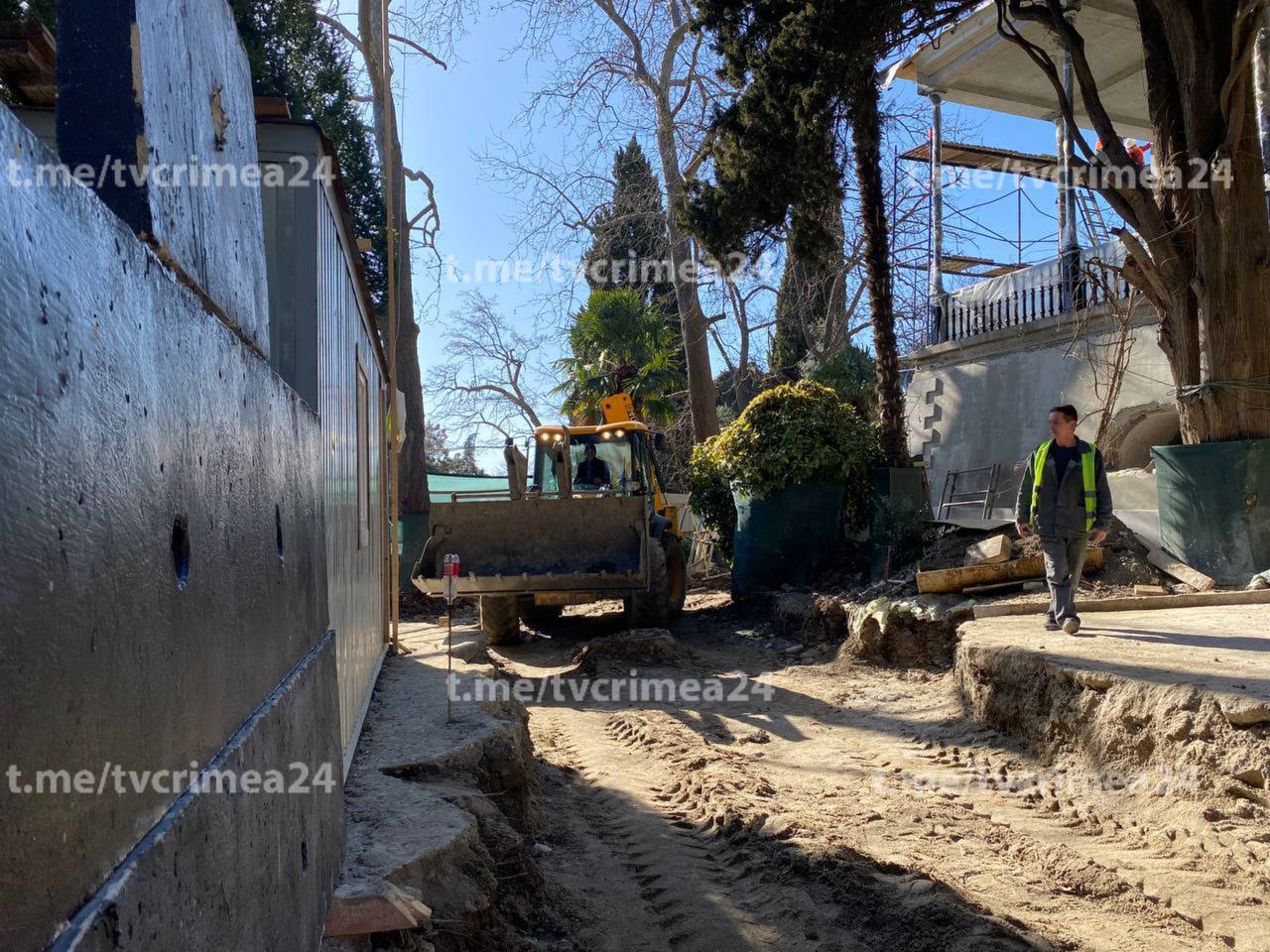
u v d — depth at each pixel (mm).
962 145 22844
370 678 6973
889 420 14203
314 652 3020
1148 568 10711
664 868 5094
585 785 6758
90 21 1569
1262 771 5180
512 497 11883
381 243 17938
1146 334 14969
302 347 4586
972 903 4484
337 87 16938
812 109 11672
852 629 10828
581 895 4742
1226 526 10344
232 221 2371
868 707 9008
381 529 9242
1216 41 10781
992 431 17797
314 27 16484
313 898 2621
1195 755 5570
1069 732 6730
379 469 9125
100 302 1248
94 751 1157
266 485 2312
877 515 12859
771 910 4566
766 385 30031
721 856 5293
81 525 1150
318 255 4656
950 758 7383
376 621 8242
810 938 4289
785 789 6668
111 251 1302
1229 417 10555
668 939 4328
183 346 1622
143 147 1577
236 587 1929
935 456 19078
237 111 2654
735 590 14531
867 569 13234
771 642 12453
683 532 18750
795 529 13836
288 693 2373
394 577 9414
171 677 1471
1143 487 12617
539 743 7969
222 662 1797
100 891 1145
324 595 3480
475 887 3844
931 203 21047
